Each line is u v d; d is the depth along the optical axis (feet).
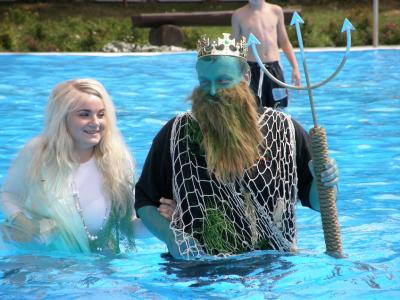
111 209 23.34
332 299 18.90
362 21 110.52
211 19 107.45
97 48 104.12
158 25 106.52
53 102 22.89
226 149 20.71
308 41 105.60
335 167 20.80
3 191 23.54
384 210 29.60
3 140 42.86
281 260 21.26
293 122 21.83
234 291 19.39
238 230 21.38
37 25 121.39
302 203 22.39
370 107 53.16
